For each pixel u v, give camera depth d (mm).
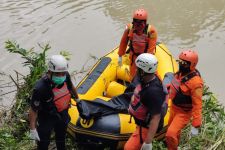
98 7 9789
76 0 10211
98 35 8461
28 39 8203
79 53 7781
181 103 4105
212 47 7969
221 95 6566
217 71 7227
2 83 6695
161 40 8227
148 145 3596
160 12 9477
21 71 7098
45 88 3744
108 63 5906
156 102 3471
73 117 4672
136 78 3934
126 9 9656
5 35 8312
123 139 4492
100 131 4500
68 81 4047
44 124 3994
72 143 4828
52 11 9492
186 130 4855
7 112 5480
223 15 9266
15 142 4617
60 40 8234
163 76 5551
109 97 5520
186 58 3885
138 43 5312
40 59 5852
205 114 5211
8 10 9492
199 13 9414
